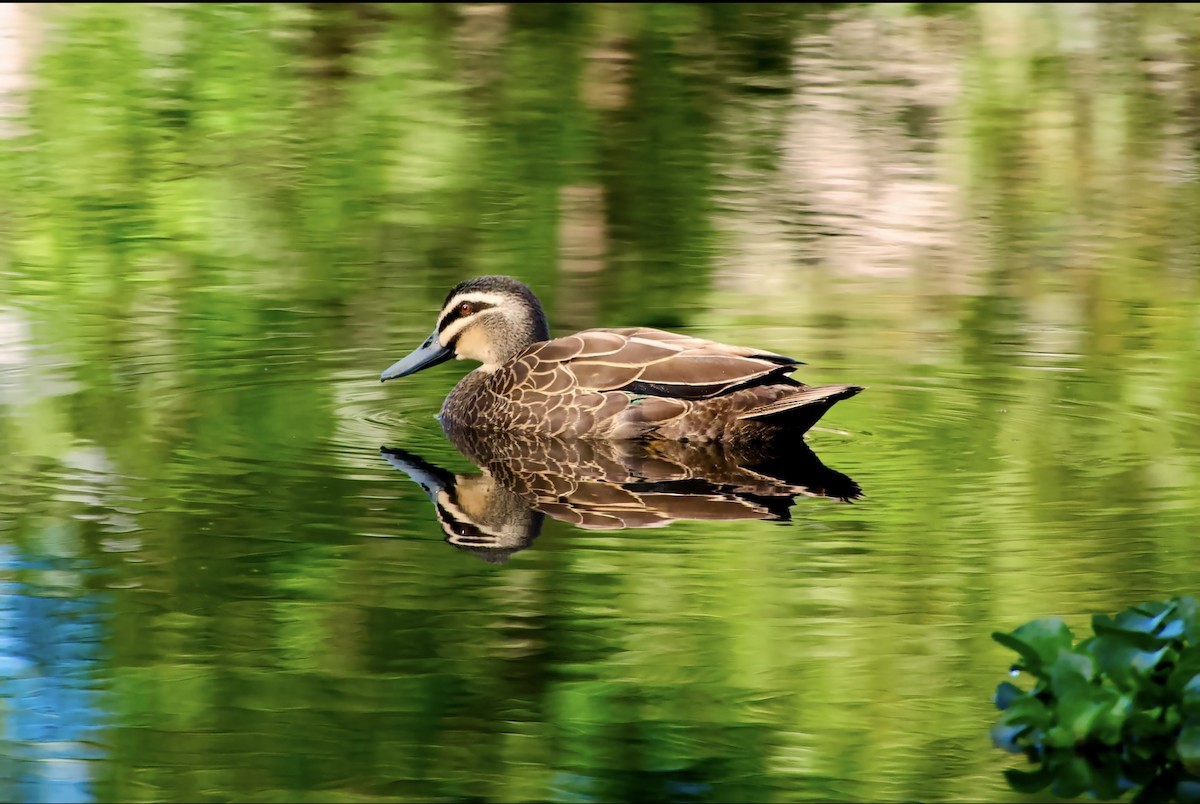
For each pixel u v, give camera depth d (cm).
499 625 1116
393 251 2281
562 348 1614
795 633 1104
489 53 3762
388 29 3994
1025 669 989
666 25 4094
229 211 2506
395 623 1120
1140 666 950
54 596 1154
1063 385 1684
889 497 1366
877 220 2464
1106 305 2002
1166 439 1511
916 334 1875
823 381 1700
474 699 1009
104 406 1611
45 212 2483
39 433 1516
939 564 1214
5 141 2941
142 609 1135
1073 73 3609
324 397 1681
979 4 4416
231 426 1562
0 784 905
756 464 1485
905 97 3378
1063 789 911
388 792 902
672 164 2833
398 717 988
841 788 912
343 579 1191
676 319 1941
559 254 2262
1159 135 3067
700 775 923
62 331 1883
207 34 3850
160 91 3350
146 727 973
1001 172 2795
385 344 1864
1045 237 2366
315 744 954
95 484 1380
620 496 1389
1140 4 4412
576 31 4034
